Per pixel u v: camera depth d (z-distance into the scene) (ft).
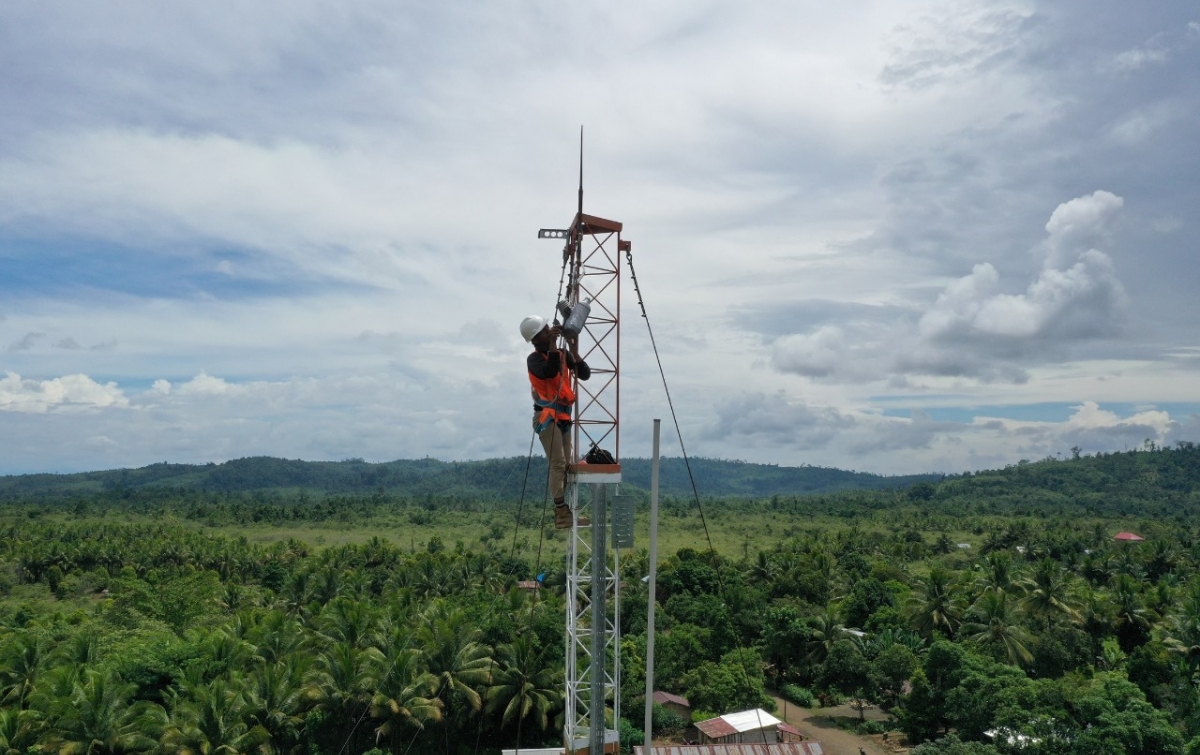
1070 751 131.34
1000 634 193.77
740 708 181.16
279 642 178.19
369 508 640.58
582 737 88.53
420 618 192.24
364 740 166.09
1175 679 173.37
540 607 199.82
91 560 341.62
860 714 192.34
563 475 71.31
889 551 402.93
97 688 139.44
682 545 436.76
